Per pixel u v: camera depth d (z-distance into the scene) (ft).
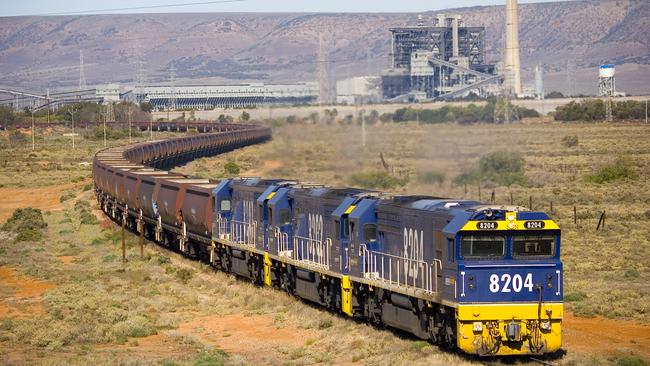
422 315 311.06
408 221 322.75
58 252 654.53
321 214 398.01
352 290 364.79
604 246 569.23
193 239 576.61
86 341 360.28
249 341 355.77
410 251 320.09
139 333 372.99
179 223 593.83
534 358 289.12
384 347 317.01
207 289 485.56
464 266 281.33
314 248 403.95
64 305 431.84
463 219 286.05
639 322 355.36
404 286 321.52
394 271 333.42
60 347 345.92
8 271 564.30
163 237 646.74
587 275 472.44
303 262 409.49
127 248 651.66
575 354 295.89
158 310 428.15
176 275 526.16
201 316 415.85
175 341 358.23
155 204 643.45
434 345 306.55
